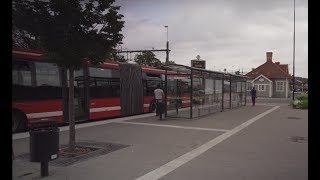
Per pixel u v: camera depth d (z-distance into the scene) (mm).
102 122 17547
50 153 7398
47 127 7512
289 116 22375
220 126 16297
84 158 9164
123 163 8727
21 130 13789
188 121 18312
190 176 7617
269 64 77500
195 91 21141
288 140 12438
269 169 8234
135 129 14977
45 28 9266
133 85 21156
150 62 51656
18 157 9172
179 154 9852
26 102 13852
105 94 18656
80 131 14281
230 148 10805
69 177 7445
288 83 74500
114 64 19500
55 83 15219
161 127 15703
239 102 32250
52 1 9086
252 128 15758
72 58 9352
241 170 8133
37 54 14375
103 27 9969
